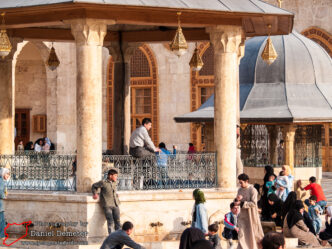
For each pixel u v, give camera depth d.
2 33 16.17
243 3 17.17
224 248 16.02
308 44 27.67
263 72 26.84
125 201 15.98
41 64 37.09
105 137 36.53
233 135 17.17
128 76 21.56
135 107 36.59
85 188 15.80
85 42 15.81
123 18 16.09
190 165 17.05
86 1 15.01
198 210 15.10
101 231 15.69
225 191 16.86
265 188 18.73
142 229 16.14
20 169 17.05
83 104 15.84
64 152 35.31
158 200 16.27
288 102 25.69
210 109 26.72
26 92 37.22
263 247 7.96
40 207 16.17
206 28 17.27
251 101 26.11
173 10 15.76
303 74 26.67
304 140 25.42
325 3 34.50
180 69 35.66
